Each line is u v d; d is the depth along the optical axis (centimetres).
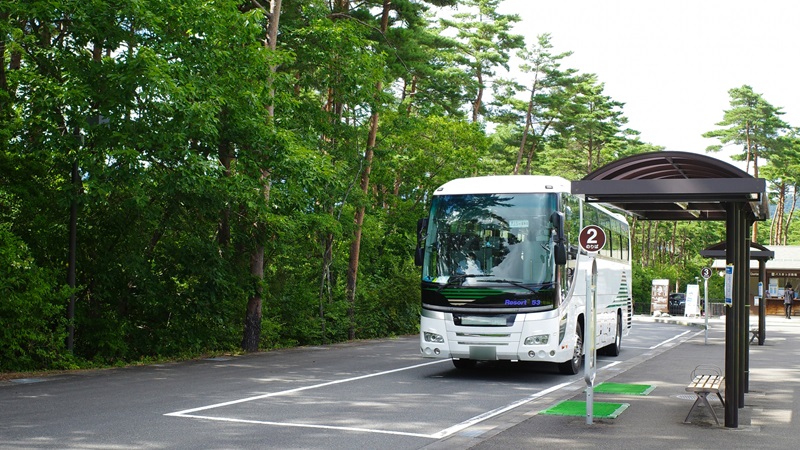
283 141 1975
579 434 975
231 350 2227
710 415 1132
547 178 1633
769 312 5709
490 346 1522
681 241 10631
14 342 1580
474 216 1583
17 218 1806
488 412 1162
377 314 3092
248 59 1962
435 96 4400
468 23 5641
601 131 7031
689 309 5069
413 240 3484
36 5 1562
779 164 7569
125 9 1648
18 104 1739
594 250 1063
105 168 1695
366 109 2906
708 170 1136
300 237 2556
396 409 1173
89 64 1727
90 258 1941
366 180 3030
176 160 1795
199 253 2011
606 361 2061
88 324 1870
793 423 1071
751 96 7269
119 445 864
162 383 1437
